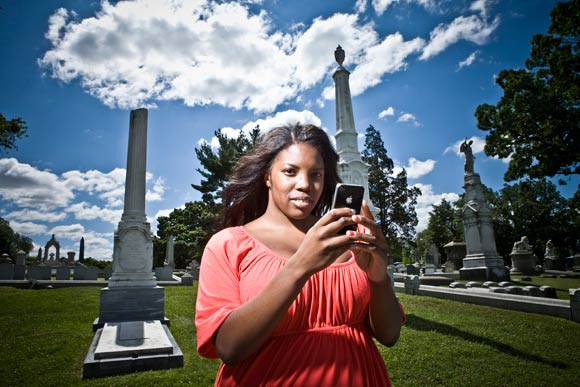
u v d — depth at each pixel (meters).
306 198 1.29
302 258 0.97
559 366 5.64
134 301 8.82
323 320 1.17
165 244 47.41
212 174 32.72
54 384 4.87
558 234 47.88
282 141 1.39
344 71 13.47
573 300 8.33
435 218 58.72
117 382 4.91
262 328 0.95
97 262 53.97
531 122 24.56
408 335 7.24
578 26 22.86
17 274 18.11
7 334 7.59
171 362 5.62
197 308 1.15
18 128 19.34
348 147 12.62
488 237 20.86
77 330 8.02
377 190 47.53
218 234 1.33
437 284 16.06
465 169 22.44
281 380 1.07
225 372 1.19
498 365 5.66
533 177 26.16
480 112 27.25
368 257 1.20
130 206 9.95
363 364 1.18
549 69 24.03
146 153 10.62
